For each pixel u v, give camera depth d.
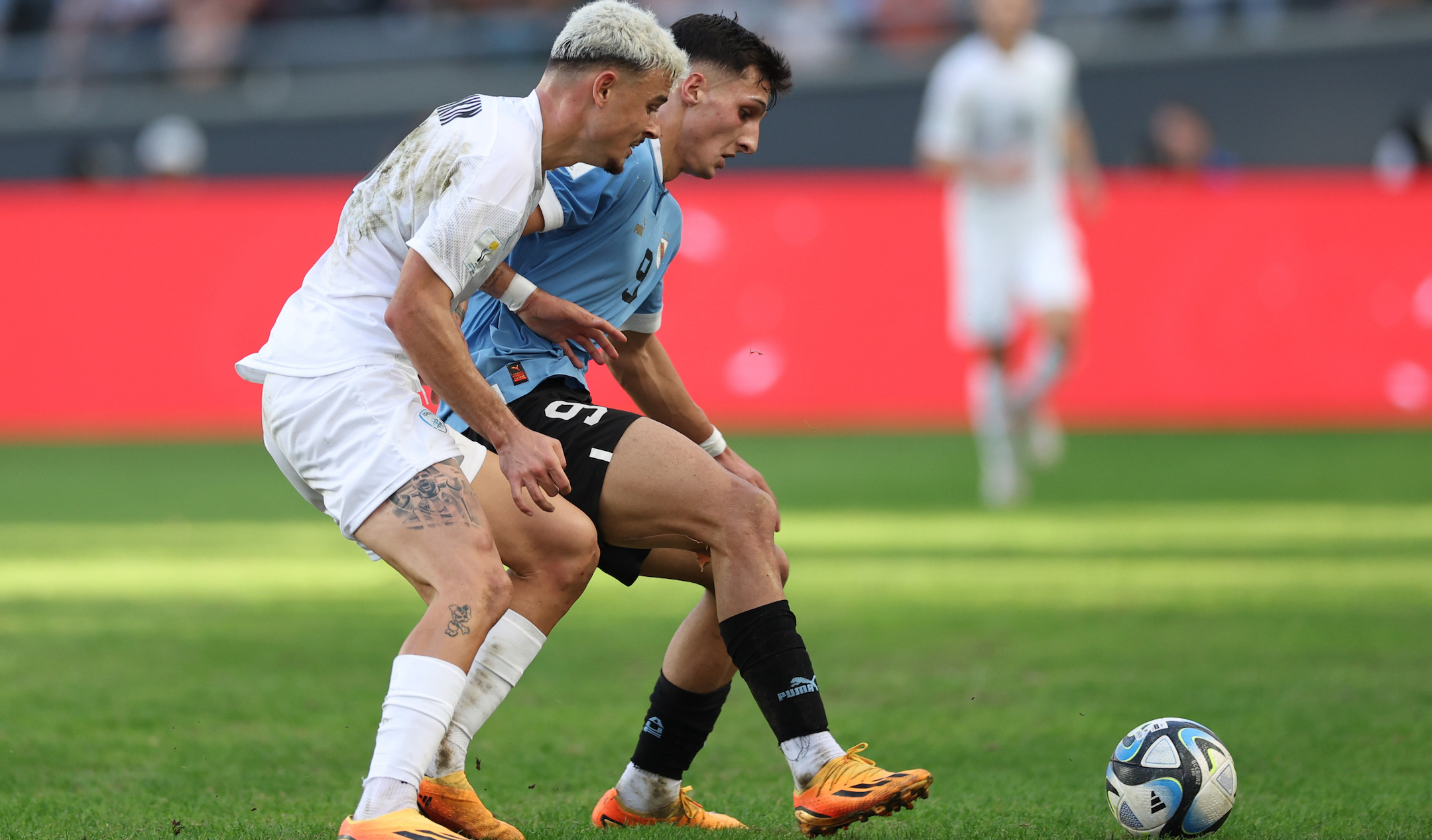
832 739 11.16
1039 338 46.28
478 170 10.52
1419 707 15.90
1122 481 37.97
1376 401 45.81
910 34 57.41
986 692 16.92
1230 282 46.09
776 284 47.19
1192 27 55.62
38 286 48.12
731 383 47.56
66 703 16.45
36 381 48.19
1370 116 53.66
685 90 12.58
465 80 58.38
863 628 20.86
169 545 29.55
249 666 18.58
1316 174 54.16
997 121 35.53
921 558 27.17
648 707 16.56
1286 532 29.53
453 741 11.28
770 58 12.68
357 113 58.16
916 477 39.28
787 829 11.91
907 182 47.44
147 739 14.83
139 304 47.88
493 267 10.84
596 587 25.84
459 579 10.34
